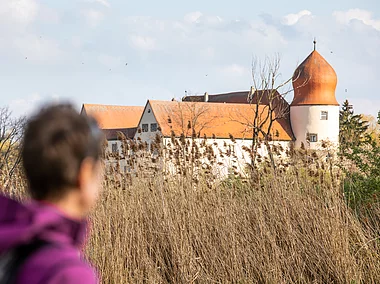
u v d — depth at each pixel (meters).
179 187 13.49
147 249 12.21
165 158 14.73
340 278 10.69
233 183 13.96
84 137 2.33
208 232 12.12
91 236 11.06
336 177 13.74
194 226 12.17
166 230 11.97
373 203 12.91
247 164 14.60
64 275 2.10
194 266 11.16
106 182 13.49
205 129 74.94
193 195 13.11
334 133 86.62
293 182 13.38
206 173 14.23
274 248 11.17
